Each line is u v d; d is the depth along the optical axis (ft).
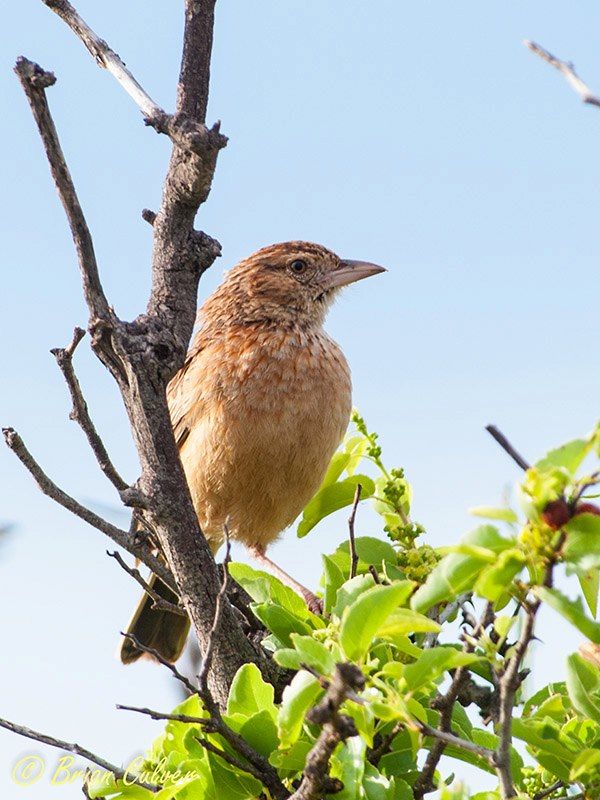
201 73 24.43
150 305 24.62
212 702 20.84
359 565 27.12
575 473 14.79
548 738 21.07
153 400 23.68
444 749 19.94
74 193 22.07
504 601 22.43
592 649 18.98
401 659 21.97
